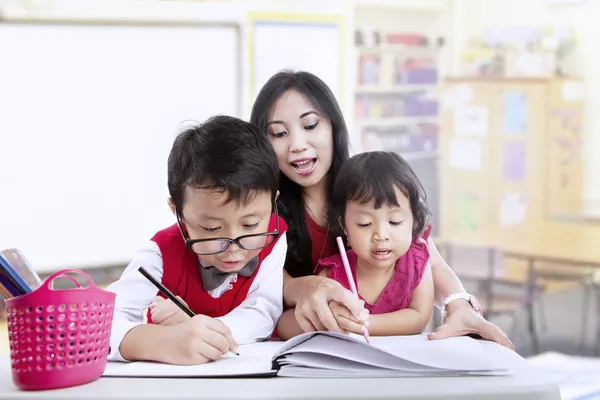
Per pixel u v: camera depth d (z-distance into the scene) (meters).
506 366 0.75
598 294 4.07
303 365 0.77
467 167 5.84
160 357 0.82
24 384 0.72
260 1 3.73
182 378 0.76
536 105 5.61
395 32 6.59
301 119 1.01
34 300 0.72
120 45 3.32
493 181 5.78
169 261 0.98
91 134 3.30
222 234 0.86
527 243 3.74
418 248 1.01
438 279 1.03
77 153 3.28
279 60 3.82
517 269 4.14
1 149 3.15
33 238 3.22
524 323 4.19
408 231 0.95
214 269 0.98
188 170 0.84
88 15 3.25
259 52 3.74
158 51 3.41
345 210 0.96
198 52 3.51
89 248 3.32
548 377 0.74
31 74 3.18
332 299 0.89
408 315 0.99
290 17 3.82
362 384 0.72
